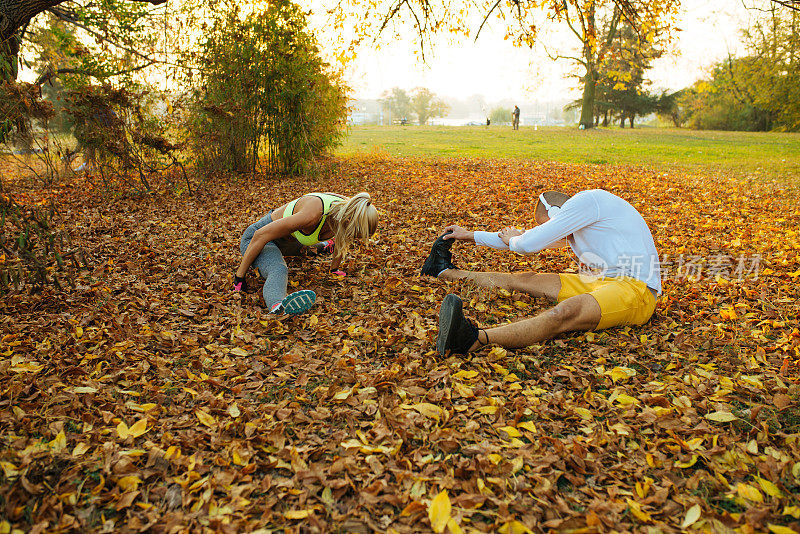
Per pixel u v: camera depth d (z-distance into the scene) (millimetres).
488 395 2518
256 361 2816
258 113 10258
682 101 47594
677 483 1963
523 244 3318
